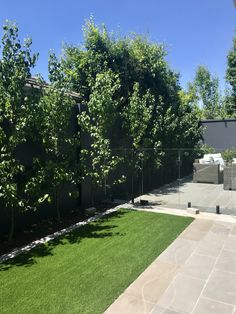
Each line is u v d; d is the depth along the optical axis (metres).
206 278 4.38
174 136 12.43
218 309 3.62
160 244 5.66
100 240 5.92
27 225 6.76
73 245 5.67
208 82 34.41
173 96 14.59
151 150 10.12
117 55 11.98
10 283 4.22
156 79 13.13
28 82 6.56
